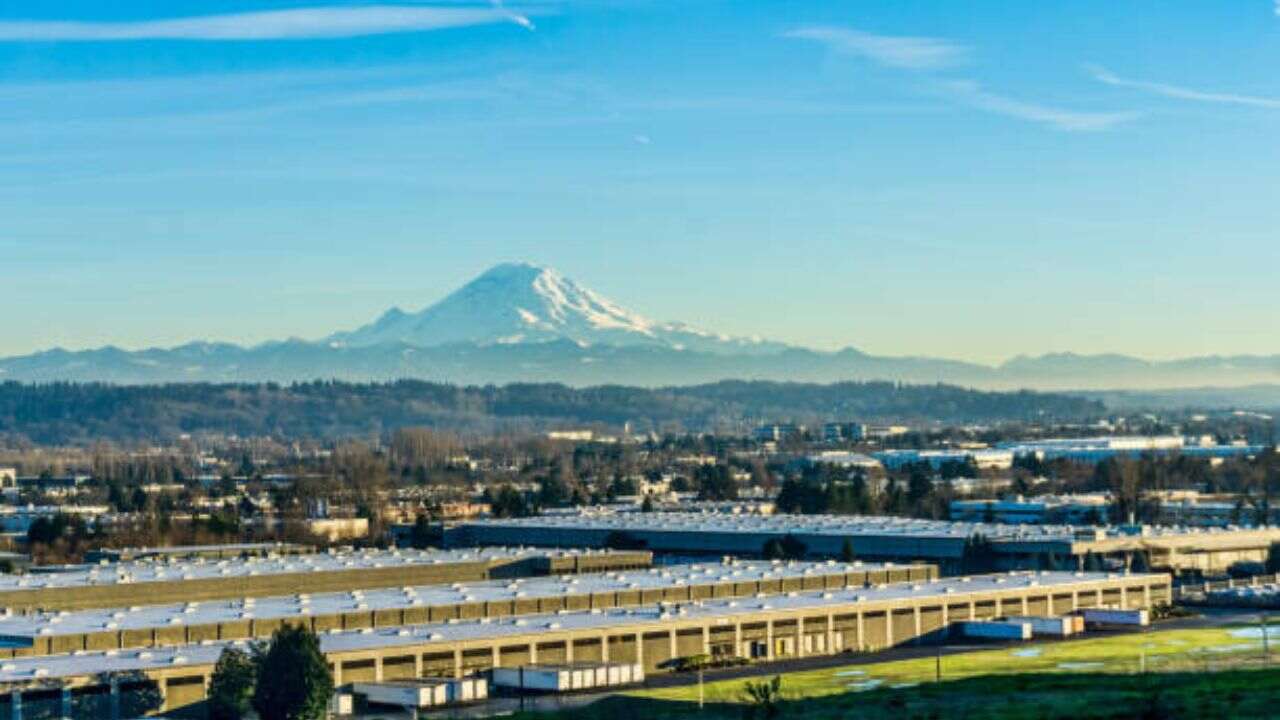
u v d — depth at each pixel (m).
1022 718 155.00
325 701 158.00
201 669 163.50
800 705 168.38
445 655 181.62
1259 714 151.88
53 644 175.00
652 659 198.75
